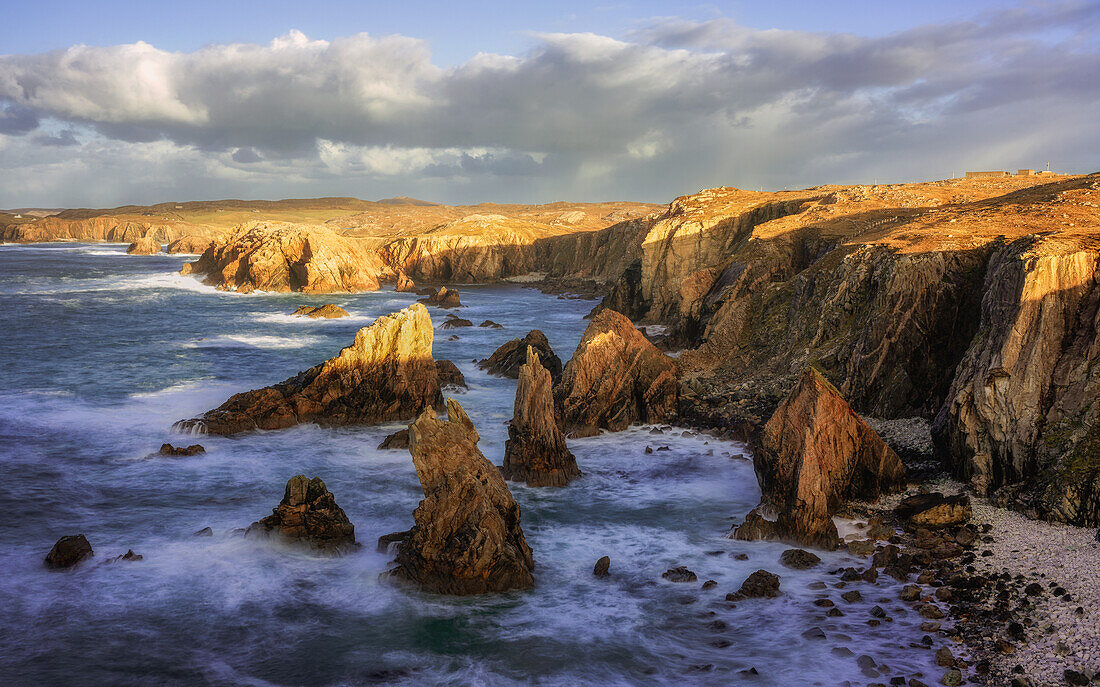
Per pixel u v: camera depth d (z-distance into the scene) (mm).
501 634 22109
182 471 35938
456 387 52844
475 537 24719
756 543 28234
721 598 23953
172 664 20672
